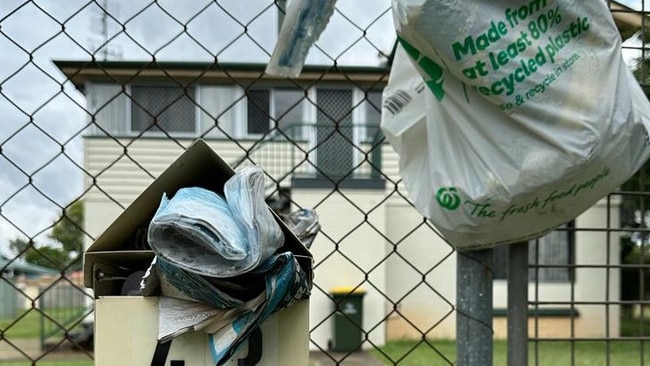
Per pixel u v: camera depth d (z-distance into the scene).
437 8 0.86
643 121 0.99
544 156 0.91
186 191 0.81
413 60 0.96
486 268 1.15
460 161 0.96
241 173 0.79
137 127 8.27
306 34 1.05
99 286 0.89
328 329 7.48
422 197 1.05
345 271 7.70
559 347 6.63
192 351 0.83
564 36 0.92
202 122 8.66
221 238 0.73
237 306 0.80
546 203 0.96
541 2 0.90
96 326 0.84
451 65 0.90
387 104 1.11
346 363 5.98
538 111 0.90
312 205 7.66
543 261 8.13
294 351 0.88
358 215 7.75
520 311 1.21
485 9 0.88
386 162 7.84
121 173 7.94
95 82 7.86
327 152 8.33
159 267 0.79
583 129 0.90
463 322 1.16
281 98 8.63
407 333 8.08
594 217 6.10
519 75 0.89
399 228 8.08
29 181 1.22
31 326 8.12
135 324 0.84
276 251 0.84
